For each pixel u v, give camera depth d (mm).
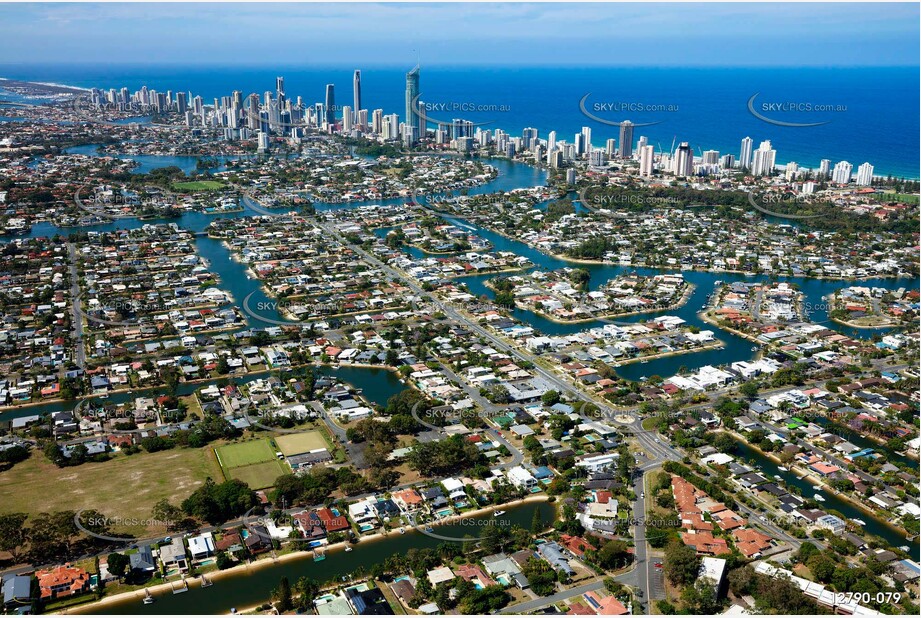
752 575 167375
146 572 174375
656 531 188000
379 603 161500
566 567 175125
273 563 179000
